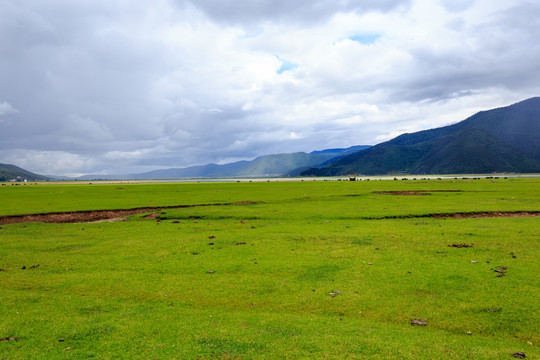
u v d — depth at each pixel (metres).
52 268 22.44
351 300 16.45
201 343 12.28
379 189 96.50
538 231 31.45
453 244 27.06
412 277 19.44
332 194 78.88
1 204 60.88
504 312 14.73
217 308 15.76
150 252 26.61
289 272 20.94
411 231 32.78
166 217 46.22
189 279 19.94
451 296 16.61
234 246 28.06
